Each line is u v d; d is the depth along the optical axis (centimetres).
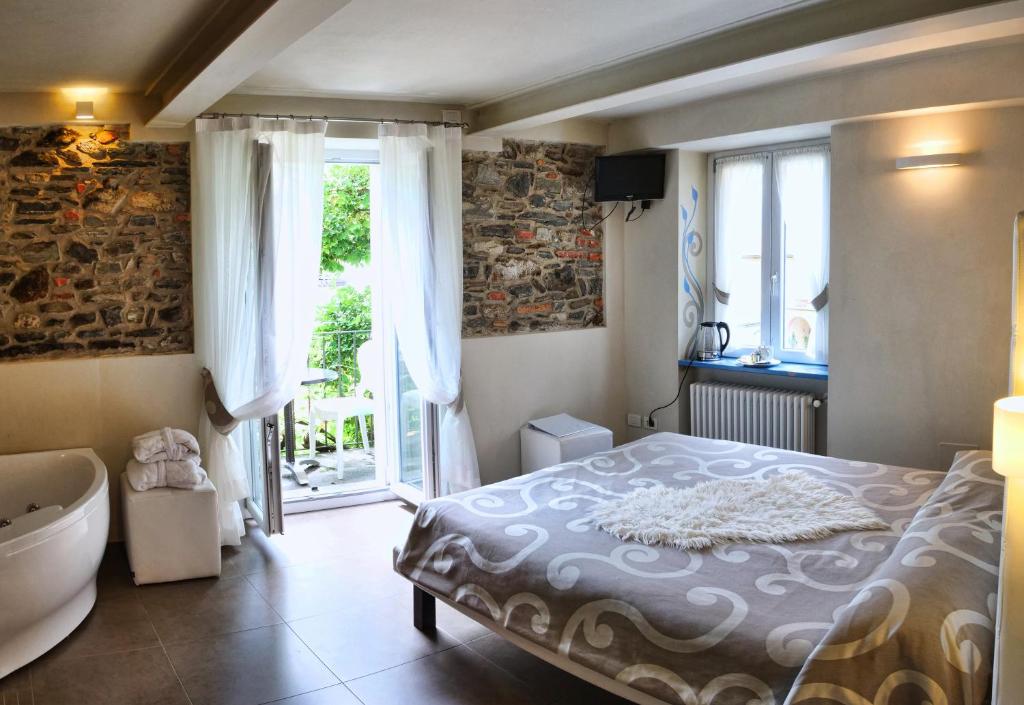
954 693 209
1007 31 340
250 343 457
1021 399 194
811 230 527
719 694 233
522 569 297
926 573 237
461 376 531
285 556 459
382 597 403
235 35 283
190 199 468
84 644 355
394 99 500
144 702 309
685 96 496
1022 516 189
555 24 342
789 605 251
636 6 317
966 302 429
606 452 431
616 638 261
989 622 222
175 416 475
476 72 429
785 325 547
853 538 301
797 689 215
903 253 447
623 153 576
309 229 464
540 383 574
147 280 465
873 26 303
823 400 515
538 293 571
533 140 556
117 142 454
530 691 314
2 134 435
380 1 308
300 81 448
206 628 369
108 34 329
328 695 312
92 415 459
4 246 439
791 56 344
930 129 432
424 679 324
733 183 564
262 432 461
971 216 424
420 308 503
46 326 449
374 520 523
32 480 436
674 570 279
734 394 546
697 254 582
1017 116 407
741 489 354
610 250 596
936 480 360
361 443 786
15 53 354
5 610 318
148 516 412
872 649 216
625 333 608
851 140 459
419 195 498
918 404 450
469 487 529
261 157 452
